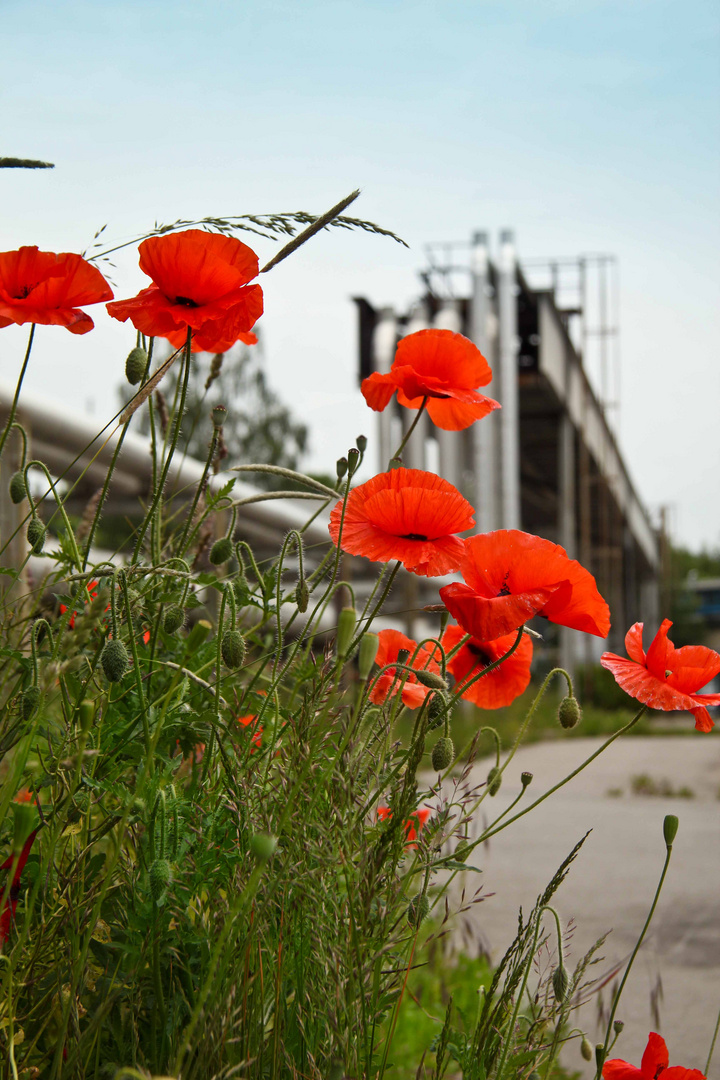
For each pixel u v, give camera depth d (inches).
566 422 1072.2
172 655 57.3
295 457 1350.9
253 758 53.4
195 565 68.9
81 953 44.2
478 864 213.5
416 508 56.6
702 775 410.3
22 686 49.8
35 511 54.5
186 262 56.1
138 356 56.4
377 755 53.2
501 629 53.9
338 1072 42.8
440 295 904.9
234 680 55.8
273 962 47.3
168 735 52.2
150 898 46.0
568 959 128.0
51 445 191.0
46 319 55.1
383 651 66.4
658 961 144.4
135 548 54.9
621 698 882.1
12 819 49.3
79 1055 42.2
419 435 818.8
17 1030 46.7
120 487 216.5
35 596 57.9
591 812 300.4
